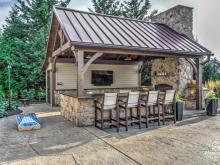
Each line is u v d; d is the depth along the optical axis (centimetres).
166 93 782
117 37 845
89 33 802
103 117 757
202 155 466
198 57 1034
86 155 466
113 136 618
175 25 1236
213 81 1452
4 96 1612
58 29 1009
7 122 823
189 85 1148
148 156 460
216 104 966
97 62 1338
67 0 1938
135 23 1138
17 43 1666
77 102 737
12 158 447
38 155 465
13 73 1678
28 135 624
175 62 1158
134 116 793
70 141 566
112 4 2155
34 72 1638
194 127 734
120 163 422
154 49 855
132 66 1466
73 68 1304
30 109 1155
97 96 757
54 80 1262
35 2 1816
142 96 794
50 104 1366
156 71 1316
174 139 588
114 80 1405
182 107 859
